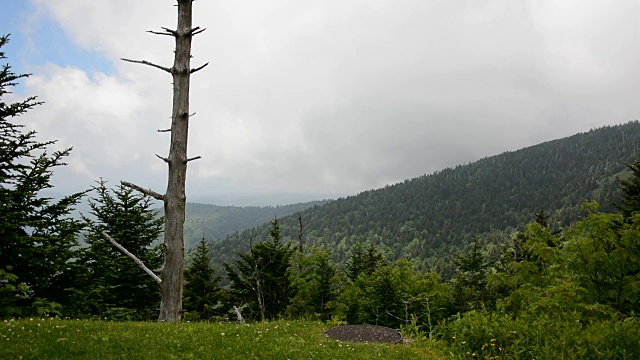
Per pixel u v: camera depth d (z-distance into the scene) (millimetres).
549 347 7863
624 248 10281
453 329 10094
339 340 9711
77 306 17141
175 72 10047
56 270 16016
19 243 14781
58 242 16297
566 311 9469
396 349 9008
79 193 17328
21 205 15359
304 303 28766
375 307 26625
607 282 10680
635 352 7254
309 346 8375
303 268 29812
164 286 9898
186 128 10117
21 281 15031
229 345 7770
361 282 31062
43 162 16297
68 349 6695
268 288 33469
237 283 35031
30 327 7941
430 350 9469
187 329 8773
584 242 10820
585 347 7586
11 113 15602
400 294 26906
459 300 35969
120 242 23609
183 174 10070
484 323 9430
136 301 24906
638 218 10586
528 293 11305
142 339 7613
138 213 24984
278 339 8625
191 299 35125
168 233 9930
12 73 15336
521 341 8461
